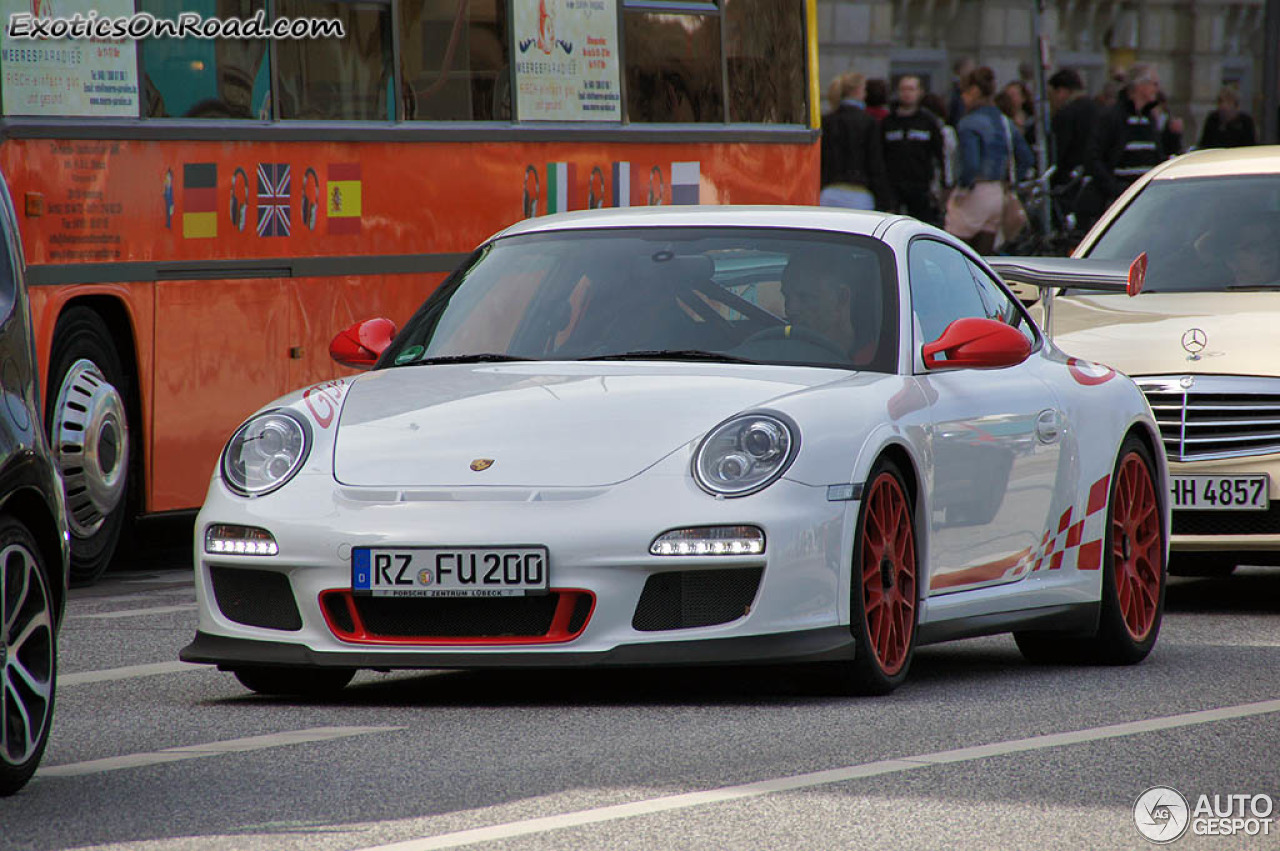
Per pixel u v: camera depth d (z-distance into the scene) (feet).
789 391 66.23
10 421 52.49
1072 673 74.64
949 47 372.38
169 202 103.14
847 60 360.07
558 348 71.20
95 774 54.85
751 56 139.03
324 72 111.55
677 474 63.16
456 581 62.44
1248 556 95.81
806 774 54.60
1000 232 228.84
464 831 48.19
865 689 66.08
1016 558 73.36
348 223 112.78
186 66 104.01
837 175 212.43
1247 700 68.18
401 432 65.62
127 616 89.30
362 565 62.90
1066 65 393.70
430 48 117.50
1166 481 81.97
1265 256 101.65
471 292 74.79
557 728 60.95
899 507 67.36
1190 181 107.14
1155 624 79.77
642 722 61.98
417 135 116.57
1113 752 58.54
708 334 70.74
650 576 62.54
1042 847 47.73
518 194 122.31
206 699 67.26
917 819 49.96
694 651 62.39
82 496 99.50
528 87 123.03
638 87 130.21
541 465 63.62
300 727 61.62
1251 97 418.51
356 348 74.18
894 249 73.20
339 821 49.24
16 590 52.03
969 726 61.93
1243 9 413.80
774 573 62.69
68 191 97.45
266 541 63.98
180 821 49.24
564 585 62.23
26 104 95.45
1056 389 76.59
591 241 75.10
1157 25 405.18
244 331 107.55
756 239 73.72
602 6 127.65
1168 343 92.94
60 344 97.96
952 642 83.71
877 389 67.92
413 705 65.46
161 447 104.27
